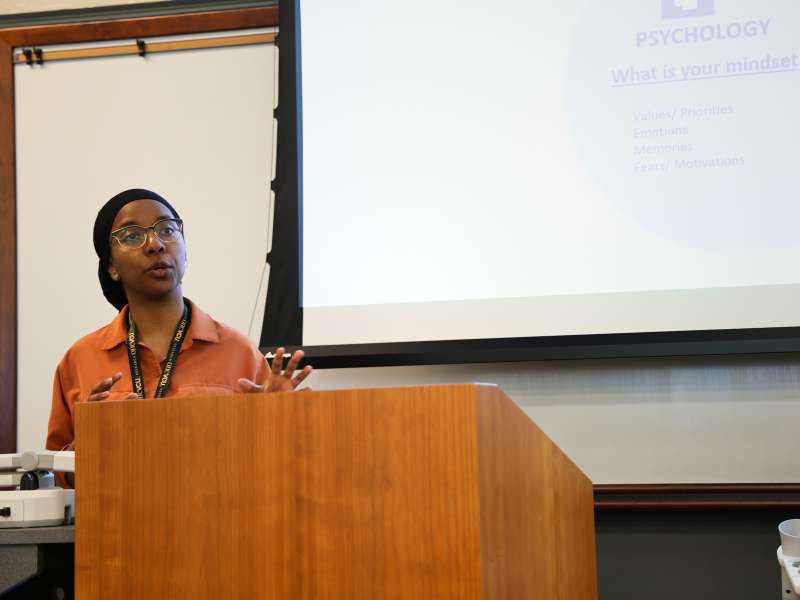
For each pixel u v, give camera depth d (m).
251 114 3.21
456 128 2.94
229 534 1.24
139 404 1.29
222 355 2.17
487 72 2.94
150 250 2.09
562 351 2.78
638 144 2.83
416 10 3.01
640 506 2.78
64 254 3.28
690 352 2.71
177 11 3.26
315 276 2.96
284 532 1.21
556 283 2.83
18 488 1.69
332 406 1.21
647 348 2.73
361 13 3.03
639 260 2.79
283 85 3.04
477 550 1.13
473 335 2.86
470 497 1.14
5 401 3.23
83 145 3.30
